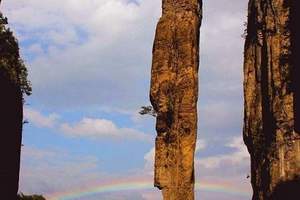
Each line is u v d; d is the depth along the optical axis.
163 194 75.94
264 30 64.00
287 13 60.69
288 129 57.34
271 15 62.03
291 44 59.50
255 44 67.88
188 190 75.19
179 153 76.56
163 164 77.00
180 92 78.88
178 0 82.50
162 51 81.19
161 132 78.50
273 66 60.41
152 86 80.75
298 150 55.97
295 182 55.41
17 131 52.47
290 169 56.12
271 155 58.78
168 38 81.19
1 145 49.34
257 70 66.25
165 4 83.56
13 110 51.78
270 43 61.41
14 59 54.28
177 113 78.00
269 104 61.00
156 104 79.94
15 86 53.06
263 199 60.78
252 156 66.19
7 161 50.22
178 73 79.75
